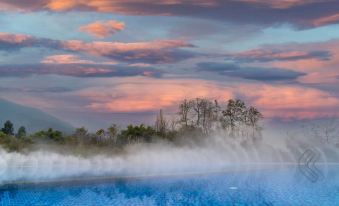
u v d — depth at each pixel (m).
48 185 20.31
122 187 20.73
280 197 18.80
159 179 23.89
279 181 24.38
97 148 44.44
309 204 17.34
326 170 33.12
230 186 21.98
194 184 22.39
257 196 19.03
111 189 20.00
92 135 49.81
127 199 17.89
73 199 17.45
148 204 17.05
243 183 23.19
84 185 20.64
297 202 17.75
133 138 50.44
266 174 28.38
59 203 16.64
